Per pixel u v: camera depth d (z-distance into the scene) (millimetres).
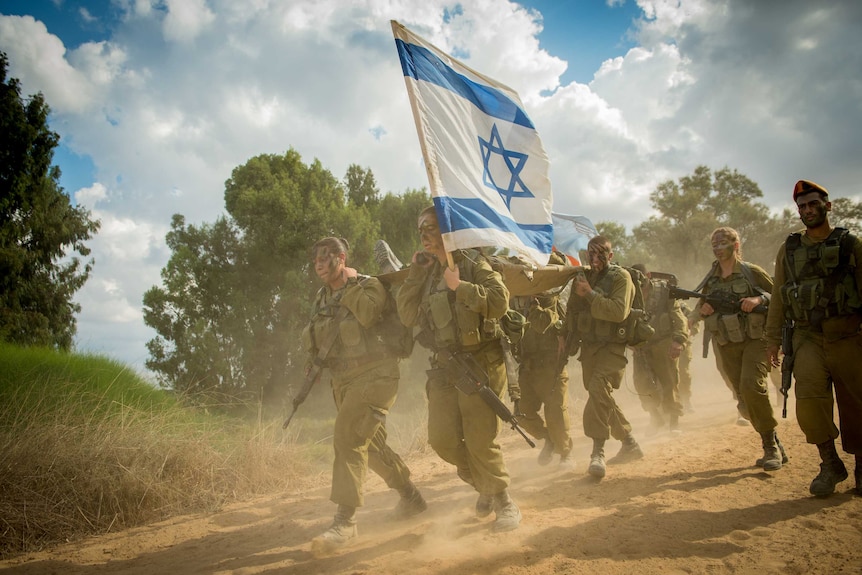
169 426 6242
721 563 2852
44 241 21672
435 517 4129
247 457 6070
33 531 4465
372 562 3236
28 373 8258
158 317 20578
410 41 3963
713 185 41219
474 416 3613
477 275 3678
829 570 2682
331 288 4113
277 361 20359
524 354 5520
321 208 21344
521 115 4555
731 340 4934
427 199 26594
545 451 5715
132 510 4934
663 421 7172
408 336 4000
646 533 3322
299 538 4023
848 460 4781
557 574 2811
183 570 3518
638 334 4949
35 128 20031
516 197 4297
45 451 5105
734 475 4531
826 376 3914
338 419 3768
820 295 3895
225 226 21906
